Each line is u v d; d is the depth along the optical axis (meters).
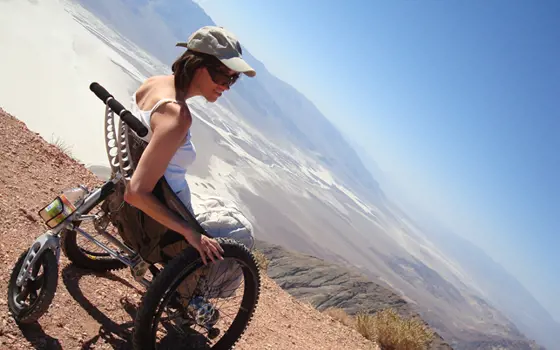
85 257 2.48
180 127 1.78
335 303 66.94
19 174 3.31
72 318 2.08
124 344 2.10
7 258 2.25
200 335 2.31
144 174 1.75
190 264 1.85
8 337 1.76
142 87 1.99
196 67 1.82
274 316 4.18
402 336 6.22
